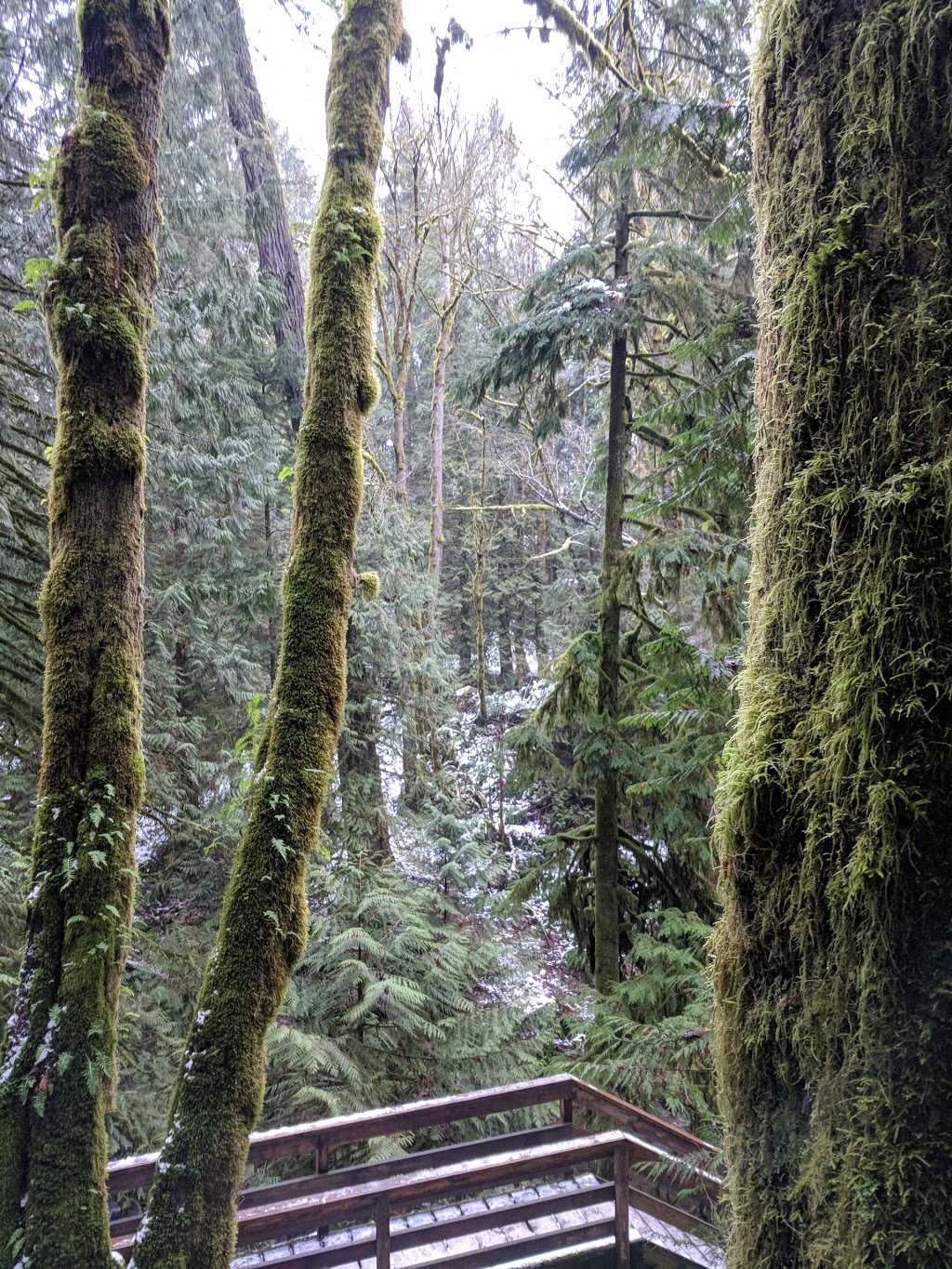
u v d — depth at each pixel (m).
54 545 2.24
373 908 6.07
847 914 0.90
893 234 0.93
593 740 5.69
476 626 17.08
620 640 6.30
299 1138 2.95
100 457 2.18
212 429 6.49
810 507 1.00
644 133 4.47
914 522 0.88
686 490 4.35
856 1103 0.87
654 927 6.18
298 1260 2.89
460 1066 5.55
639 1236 3.13
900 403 0.91
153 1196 2.02
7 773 5.14
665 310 5.73
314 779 2.39
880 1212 0.83
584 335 5.19
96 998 2.00
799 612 1.02
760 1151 1.00
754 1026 1.02
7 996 3.72
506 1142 3.46
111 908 2.06
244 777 2.53
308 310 2.59
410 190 12.13
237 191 7.17
